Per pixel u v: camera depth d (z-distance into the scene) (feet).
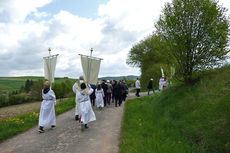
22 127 20.13
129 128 17.72
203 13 21.16
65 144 13.85
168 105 23.93
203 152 11.72
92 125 20.04
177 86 28.63
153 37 27.45
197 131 14.15
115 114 26.48
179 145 12.86
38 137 16.21
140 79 100.27
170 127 17.04
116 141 14.03
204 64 22.20
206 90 19.26
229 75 19.38
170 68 28.66
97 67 23.18
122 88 35.27
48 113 18.79
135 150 11.66
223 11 21.25
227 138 11.67
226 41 20.84
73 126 20.02
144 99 40.93
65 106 37.29
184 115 18.21
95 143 13.76
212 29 20.93
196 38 21.58
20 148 13.43
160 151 11.73
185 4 22.27
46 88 19.38
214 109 15.26
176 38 23.07
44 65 23.95
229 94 15.64
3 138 15.92
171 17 23.39
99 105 31.65
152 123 18.88
